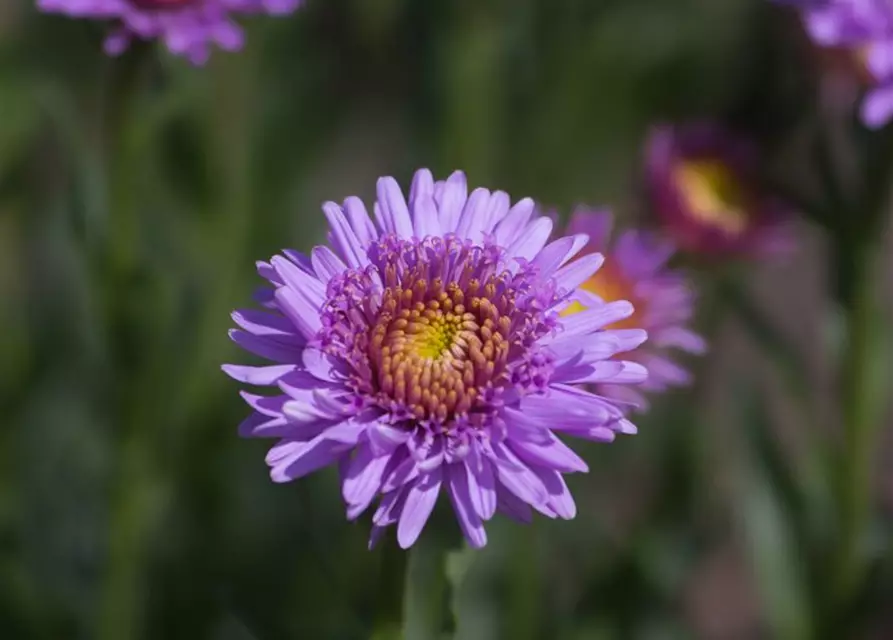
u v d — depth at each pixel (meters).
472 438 0.26
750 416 0.36
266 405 0.27
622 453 0.41
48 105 0.35
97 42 0.34
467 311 0.27
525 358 0.27
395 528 0.27
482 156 0.39
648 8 0.46
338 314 0.27
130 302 0.34
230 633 0.38
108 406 0.38
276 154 0.41
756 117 0.46
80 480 0.40
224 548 0.38
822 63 0.40
